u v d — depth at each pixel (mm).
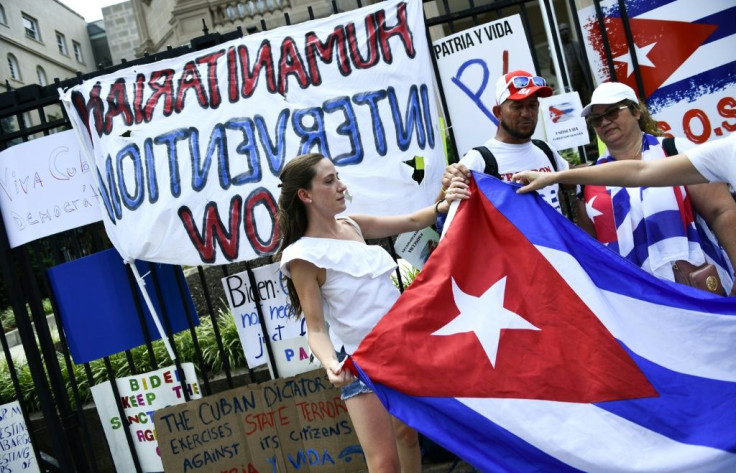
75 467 4031
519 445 2434
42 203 3850
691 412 2422
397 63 3689
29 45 26984
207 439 3746
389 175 3689
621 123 2980
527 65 3863
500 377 2500
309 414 3734
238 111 3664
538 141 3268
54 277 3922
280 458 3748
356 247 2809
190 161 3662
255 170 3656
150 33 16875
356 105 3682
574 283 2582
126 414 3918
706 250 2877
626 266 2611
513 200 2736
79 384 4719
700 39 3787
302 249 2682
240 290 3850
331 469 3715
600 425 2422
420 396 2482
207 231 3674
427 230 3830
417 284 2627
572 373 2490
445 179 2838
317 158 2781
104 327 3920
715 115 3828
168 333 3945
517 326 2574
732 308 2527
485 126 3893
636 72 3850
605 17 3945
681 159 2418
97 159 3738
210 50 3707
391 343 2523
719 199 2773
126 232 3695
